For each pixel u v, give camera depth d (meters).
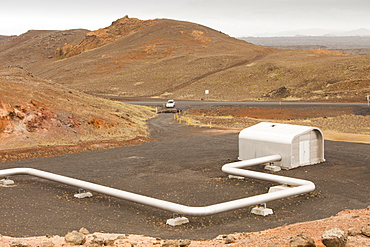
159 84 120.94
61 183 22.61
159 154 32.41
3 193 21.30
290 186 20.80
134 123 50.94
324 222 13.30
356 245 9.20
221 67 131.62
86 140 37.78
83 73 149.25
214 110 73.56
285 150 27.03
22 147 33.88
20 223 16.19
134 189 22.00
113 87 122.69
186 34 189.75
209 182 23.38
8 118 37.72
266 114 66.38
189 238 13.96
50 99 46.56
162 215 17.39
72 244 11.57
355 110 63.47
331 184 22.52
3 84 46.25
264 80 107.25
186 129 49.03
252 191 21.34
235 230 15.01
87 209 18.36
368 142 36.75
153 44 177.25
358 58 112.38
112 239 12.39
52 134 37.97
